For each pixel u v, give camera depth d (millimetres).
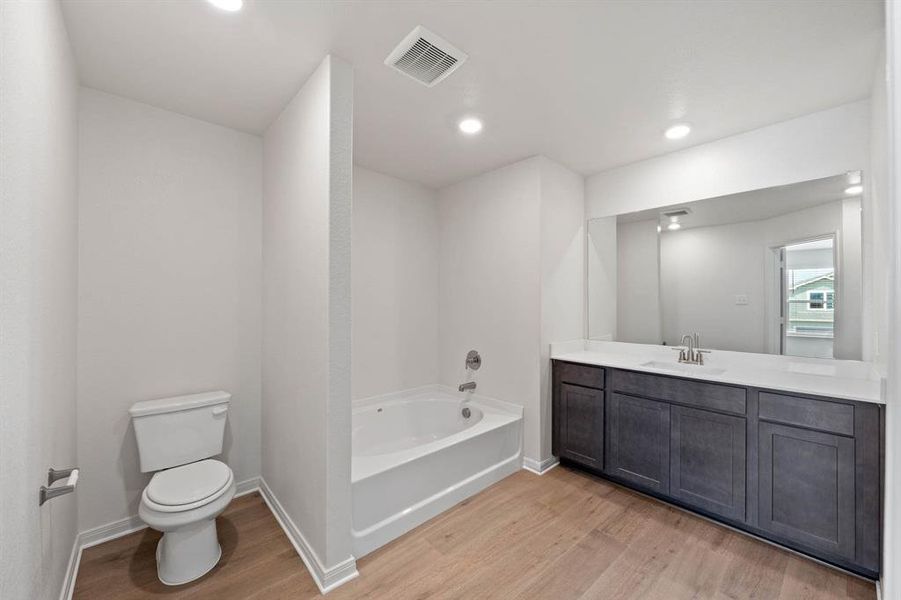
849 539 1732
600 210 3172
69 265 1700
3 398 873
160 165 2186
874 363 1979
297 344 1986
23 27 1007
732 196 2516
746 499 2025
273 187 2348
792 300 2291
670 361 2719
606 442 2604
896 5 620
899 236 654
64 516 1586
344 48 1679
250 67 1812
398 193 3359
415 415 3260
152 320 2156
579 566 1825
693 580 1733
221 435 2223
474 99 2096
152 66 1802
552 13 1480
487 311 3176
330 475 1695
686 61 1765
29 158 1067
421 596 1641
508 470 2764
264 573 1762
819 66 1781
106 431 2014
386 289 3275
